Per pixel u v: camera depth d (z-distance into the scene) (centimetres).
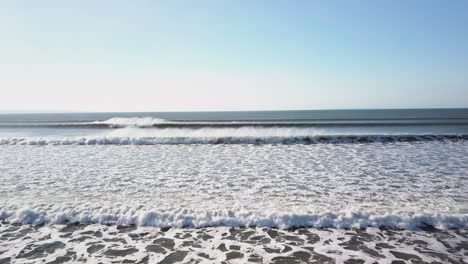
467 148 1383
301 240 477
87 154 1305
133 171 969
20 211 566
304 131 2219
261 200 654
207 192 721
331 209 587
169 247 460
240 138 1639
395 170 957
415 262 410
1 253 440
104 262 417
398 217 533
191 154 1301
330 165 1048
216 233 504
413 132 2119
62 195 693
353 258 422
